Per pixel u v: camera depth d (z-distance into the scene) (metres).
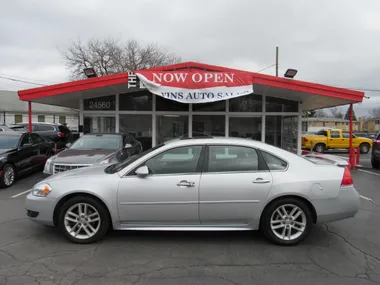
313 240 4.39
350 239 4.45
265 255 3.89
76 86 9.76
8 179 8.02
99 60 36.34
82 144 8.49
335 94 9.67
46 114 42.09
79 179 4.24
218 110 11.77
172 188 4.08
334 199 4.14
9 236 4.49
